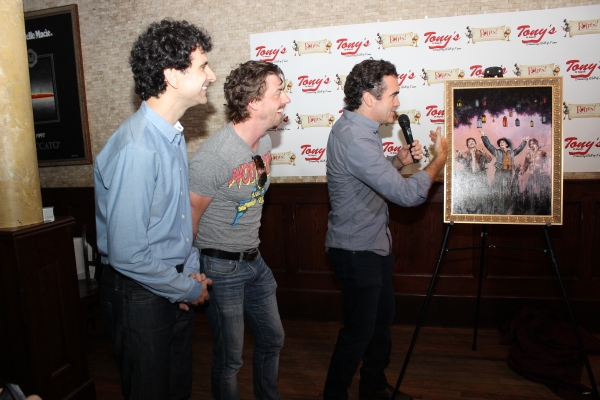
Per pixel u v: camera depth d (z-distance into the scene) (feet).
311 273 10.25
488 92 6.91
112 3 10.21
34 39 10.69
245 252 5.49
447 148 6.43
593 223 8.94
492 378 7.72
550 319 8.70
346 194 6.04
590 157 8.79
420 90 9.18
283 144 9.90
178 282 4.40
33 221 6.31
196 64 4.36
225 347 5.52
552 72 8.68
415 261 9.86
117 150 4.06
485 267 9.55
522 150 6.84
